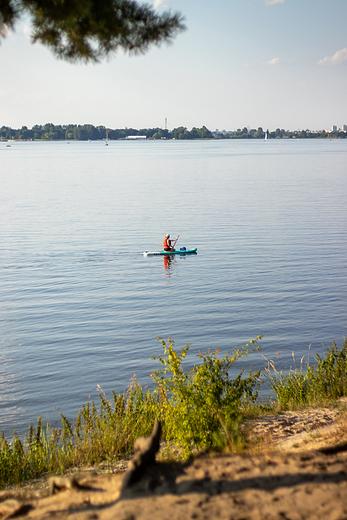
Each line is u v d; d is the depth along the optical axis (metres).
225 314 20.44
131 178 89.69
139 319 20.11
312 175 90.19
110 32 5.77
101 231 39.25
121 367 15.66
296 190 66.31
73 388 14.21
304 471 4.38
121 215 47.06
